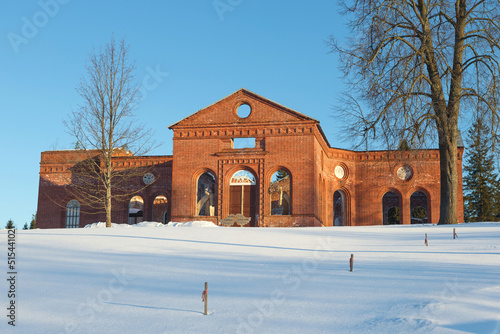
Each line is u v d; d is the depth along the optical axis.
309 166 39.31
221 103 41.72
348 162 48.78
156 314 10.21
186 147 41.59
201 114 41.88
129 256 16.95
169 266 15.03
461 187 46.44
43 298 11.61
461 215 45.97
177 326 9.36
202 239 21.72
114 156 47.72
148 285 12.66
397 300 10.27
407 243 19.98
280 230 27.14
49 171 49.00
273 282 12.58
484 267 13.64
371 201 48.06
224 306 10.55
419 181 47.03
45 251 18.02
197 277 13.46
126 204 47.12
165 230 26.67
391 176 47.91
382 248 18.59
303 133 39.84
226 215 40.12
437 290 10.90
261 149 40.53
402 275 12.88
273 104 40.75
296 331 8.75
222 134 41.19
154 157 47.34
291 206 39.22
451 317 8.64
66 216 48.38
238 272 14.00
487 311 8.85
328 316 9.48
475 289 10.62
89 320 10.00
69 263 15.66
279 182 41.47
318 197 42.06
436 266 14.08
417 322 8.53
